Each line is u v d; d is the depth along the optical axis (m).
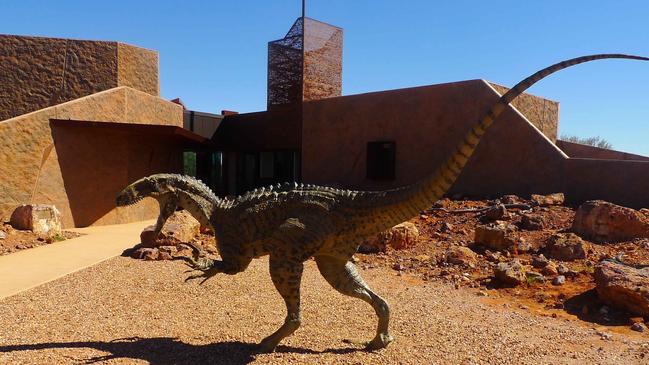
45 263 10.02
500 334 6.01
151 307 7.00
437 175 4.61
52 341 5.55
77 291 7.81
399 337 5.83
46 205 13.50
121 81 20.64
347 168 19.59
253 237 5.33
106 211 16.91
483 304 7.49
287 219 5.16
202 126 25.20
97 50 20.30
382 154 18.38
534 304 7.52
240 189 26.81
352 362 5.05
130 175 17.81
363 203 5.14
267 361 5.05
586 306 7.19
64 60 20.02
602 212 10.67
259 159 25.70
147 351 5.29
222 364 4.98
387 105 18.30
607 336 6.00
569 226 11.48
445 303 7.44
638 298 6.74
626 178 12.96
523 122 14.98
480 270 9.33
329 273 5.52
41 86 19.84
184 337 5.76
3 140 13.84
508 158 15.30
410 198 4.84
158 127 15.76
